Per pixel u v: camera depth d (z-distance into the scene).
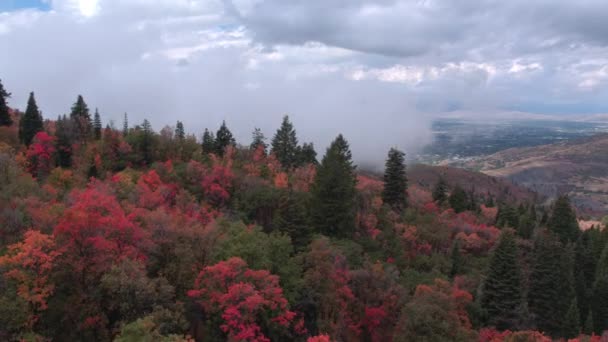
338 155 74.00
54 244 33.09
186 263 39.12
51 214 41.28
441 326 35.62
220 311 34.59
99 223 34.88
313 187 71.69
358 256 55.38
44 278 32.09
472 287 56.97
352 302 43.62
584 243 84.19
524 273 62.00
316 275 43.00
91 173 78.50
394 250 64.38
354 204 72.62
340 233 65.62
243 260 37.81
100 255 34.09
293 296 41.03
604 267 70.19
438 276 56.41
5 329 29.25
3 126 97.69
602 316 59.19
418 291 43.69
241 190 74.88
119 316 35.03
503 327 50.81
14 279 31.92
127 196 57.84
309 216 65.44
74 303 33.12
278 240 44.38
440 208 102.81
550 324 54.62
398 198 91.12
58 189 63.84
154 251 38.69
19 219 39.03
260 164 100.31
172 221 43.59
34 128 91.12
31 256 32.09
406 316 37.06
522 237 88.12
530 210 127.69
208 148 116.88
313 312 42.72
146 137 93.88
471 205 117.19
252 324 33.22
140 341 26.59
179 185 74.06
